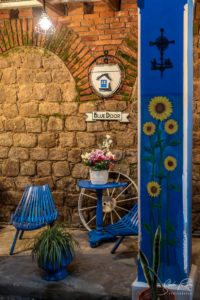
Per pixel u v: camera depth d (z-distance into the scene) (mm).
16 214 4043
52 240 3273
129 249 4039
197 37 4258
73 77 4699
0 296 3326
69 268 3555
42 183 4898
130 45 4488
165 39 2787
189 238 2965
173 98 2807
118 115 4586
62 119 4781
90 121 4695
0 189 5020
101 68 4590
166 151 2852
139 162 2926
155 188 2893
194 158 4395
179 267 2881
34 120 4867
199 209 4422
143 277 2984
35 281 3311
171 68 2793
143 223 2945
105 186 4121
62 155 4816
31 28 4746
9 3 4645
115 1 4336
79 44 4633
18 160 4957
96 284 3227
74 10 4609
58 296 3180
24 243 4293
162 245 2904
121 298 3057
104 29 4547
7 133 4965
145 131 2893
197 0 4195
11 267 3607
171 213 2871
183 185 2830
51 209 4094
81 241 4324
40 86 4809
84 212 4789
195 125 4363
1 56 4879
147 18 2814
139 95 2885
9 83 4895
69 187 4820
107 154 4250
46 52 4746
